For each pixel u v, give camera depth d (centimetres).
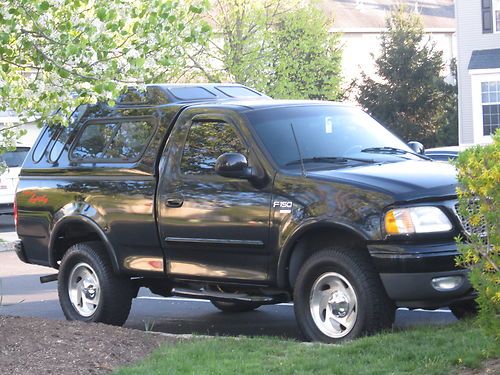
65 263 1107
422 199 856
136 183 1037
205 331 1108
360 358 762
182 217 988
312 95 4219
